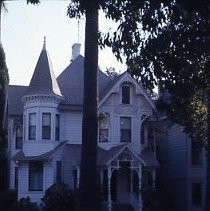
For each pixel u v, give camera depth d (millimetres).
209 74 15555
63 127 42250
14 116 44750
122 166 40969
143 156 42250
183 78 15828
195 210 43156
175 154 45219
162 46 15133
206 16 14086
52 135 41312
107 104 42656
